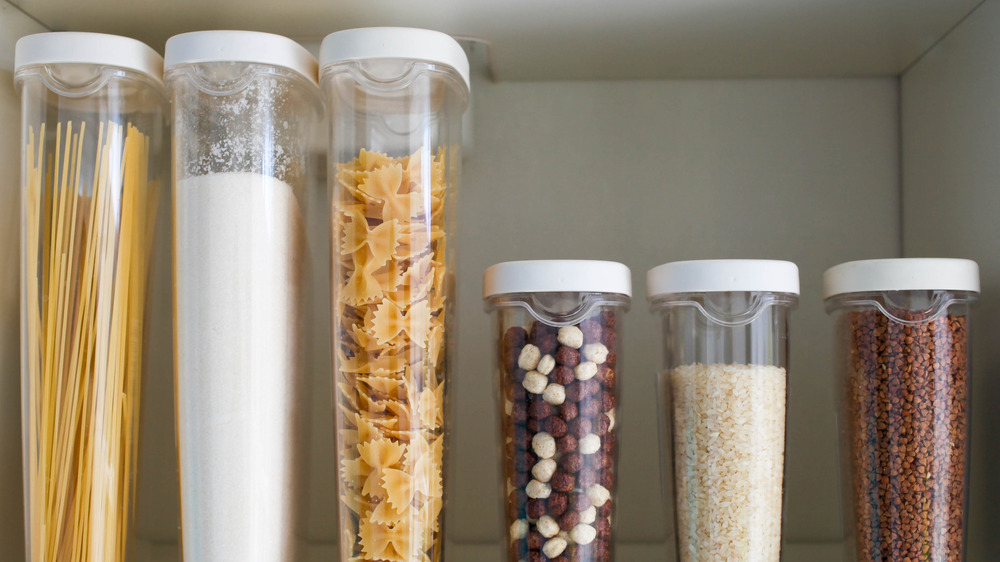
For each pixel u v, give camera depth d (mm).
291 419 609
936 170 778
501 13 711
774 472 613
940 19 724
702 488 609
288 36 768
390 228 587
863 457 632
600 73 855
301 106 631
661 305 649
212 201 586
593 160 853
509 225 845
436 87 606
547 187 850
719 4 696
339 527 602
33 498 604
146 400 667
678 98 855
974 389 702
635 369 828
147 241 657
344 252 602
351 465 594
